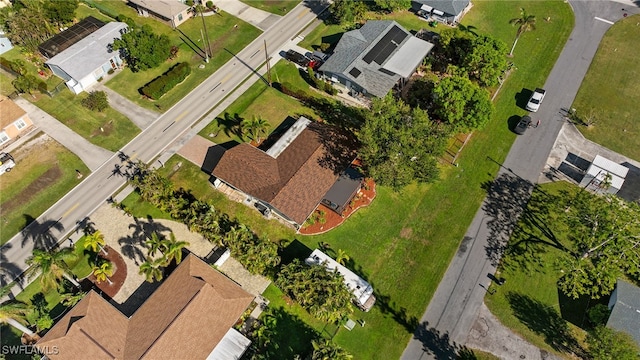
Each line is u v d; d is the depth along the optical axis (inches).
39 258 2049.7
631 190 2711.6
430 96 3235.7
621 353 1971.0
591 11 4050.2
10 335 2188.7
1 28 3501.5
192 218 2512.3
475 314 2311.8
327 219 2652.6
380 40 3454.7
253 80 3437.5
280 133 3073.3
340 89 3393.2
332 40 3752.5
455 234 2615.7
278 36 3801.7
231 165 2723.9
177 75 3336.6
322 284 2181.3
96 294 2234.3
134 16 3934.5
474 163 2957.7
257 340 2178.9
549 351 2199.8
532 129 3157.0
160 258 2325.3
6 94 3262.8
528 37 3821.4
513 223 2667.3
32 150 2950.3
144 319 2123.5
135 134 3065.9
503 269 2472.9
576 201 2618.1
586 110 3272.6
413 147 2466.8
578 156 3006.9
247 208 2691.9
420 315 2306.8
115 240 2541.8
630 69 3543.3
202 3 3998.5
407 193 2792.8
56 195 2738.7
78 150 2960.1
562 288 2251.5
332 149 2775.6
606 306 2251.5
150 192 2596.0
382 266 2479.1
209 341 2050.9
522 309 2331.4
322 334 2222.0
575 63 3604.8
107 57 3390.7
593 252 2413.9
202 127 3115.2
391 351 2186.3
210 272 2299.5
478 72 3198.8
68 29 3572.8
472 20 3973.9
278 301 2331.4
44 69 3400.6
